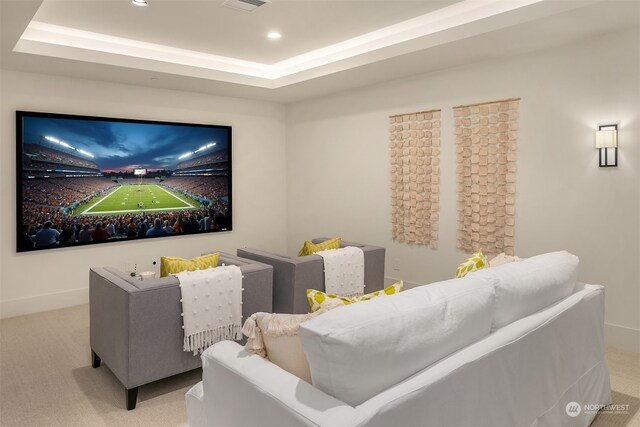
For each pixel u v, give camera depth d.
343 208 5.63
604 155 3.42
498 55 3.94
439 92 4.52
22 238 4.33
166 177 5.29
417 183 4.77
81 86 4.66
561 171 3.70
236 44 4.38
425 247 4.77
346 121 5.52
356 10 3.51
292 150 6.33
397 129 4.92
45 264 4.50
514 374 1.71
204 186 5.61
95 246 4.81
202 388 1.81
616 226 3.41
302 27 3.89
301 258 3.63
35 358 3.25
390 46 3.99
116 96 4.89
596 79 3.46
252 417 1.42
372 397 1.31
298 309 3.53
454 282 1.76
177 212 5.39
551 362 1.95
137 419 2.43
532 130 3.86
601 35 3.40
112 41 4.22
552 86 3.71
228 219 5.85
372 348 1.31
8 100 4.24
